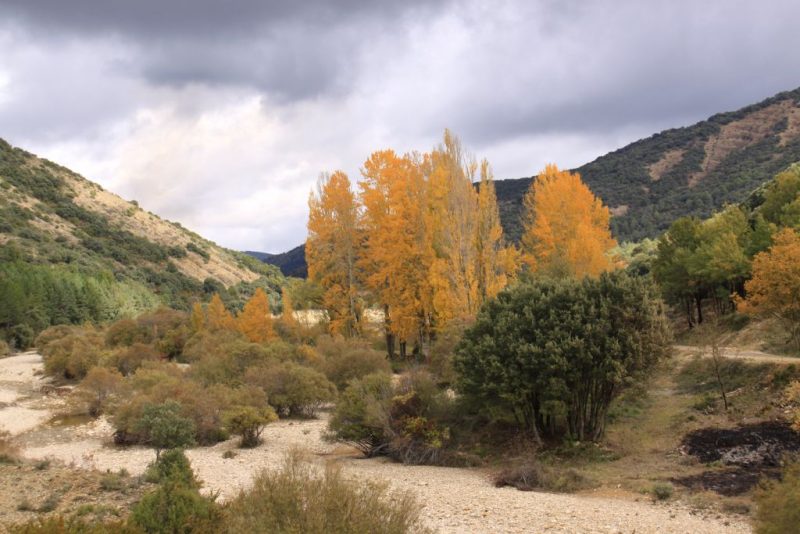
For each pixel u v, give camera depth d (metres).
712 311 48.34
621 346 21.39
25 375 52.56
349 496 7.46
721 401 24.30
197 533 8.46
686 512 14.57
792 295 25.45
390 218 41.53
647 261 65.88
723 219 46.62
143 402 27.36
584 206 45.44
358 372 36.62
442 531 12.92
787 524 9.90
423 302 40.62
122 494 13.84
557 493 17.36
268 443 26.52
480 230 38.25
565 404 22.02
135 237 150.00
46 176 159.75
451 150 40.66
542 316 23.44
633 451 21.27
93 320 90.38
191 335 60.53
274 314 111.25
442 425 23.52
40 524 8.05
